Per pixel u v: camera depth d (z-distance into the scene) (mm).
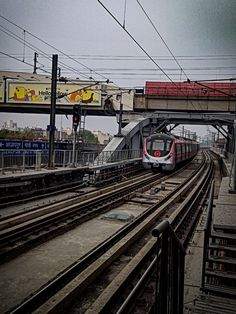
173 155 30500
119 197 16922
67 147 32469
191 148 46062
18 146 24828
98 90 35906
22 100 39219
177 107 36625
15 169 18250
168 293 3861
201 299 5426
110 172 24969
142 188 19766
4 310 5836
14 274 7359
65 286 6273
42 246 9242
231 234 7152
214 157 66750
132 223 11391
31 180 16516
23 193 15734
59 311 5625
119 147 30344
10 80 39312
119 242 9109
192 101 36000
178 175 30750
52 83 19250
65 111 41500
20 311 5535
